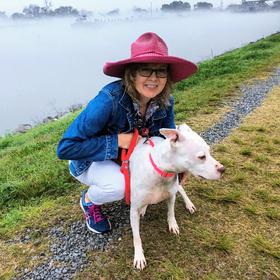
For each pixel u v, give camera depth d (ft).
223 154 5.88
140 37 3.30
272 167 5.40
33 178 5.72
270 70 12.69
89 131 3.46
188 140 3.12
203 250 3.77
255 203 4.52
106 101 3.41
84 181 4.06
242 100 9.11
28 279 3.64
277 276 3.42
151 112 3.63
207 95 9.58
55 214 4.66
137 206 3.52
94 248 3.93
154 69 3.22
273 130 6.85
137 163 3.45
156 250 3.79
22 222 4.57
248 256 3.68
